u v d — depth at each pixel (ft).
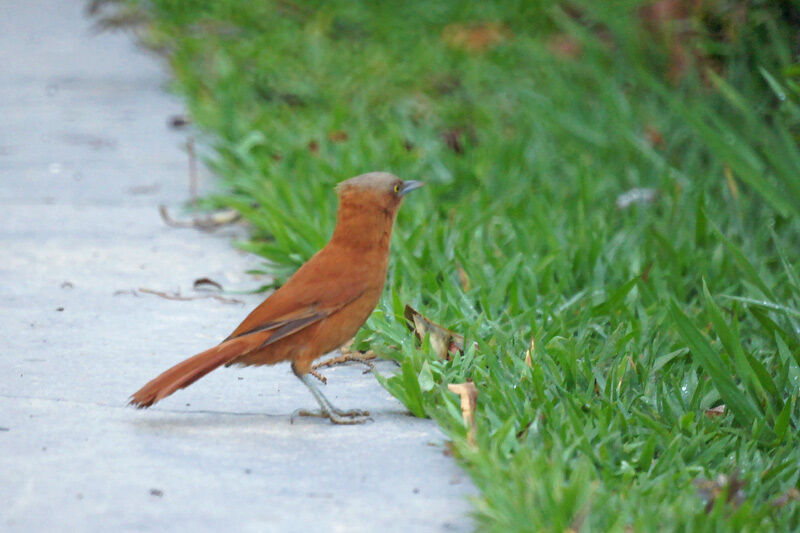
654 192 44.01
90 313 34.58
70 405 26.91
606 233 39.34
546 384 27.04
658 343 29.99
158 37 81.87
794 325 30.53
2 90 70.08
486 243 38.45
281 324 25.34
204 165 53.93
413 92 60.80
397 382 27.58
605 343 29.40
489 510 20.52
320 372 30.40
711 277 35.58
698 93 48.44
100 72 75.61
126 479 22.57
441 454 24.54
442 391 26.18
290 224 39.91
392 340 30.66
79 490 21.98
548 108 52.95
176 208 47.09
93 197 48.49
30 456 23.66
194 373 24.43
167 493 21.97
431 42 71.72
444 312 32.07
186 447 24.52
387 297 34.30
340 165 48.06
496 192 45.37
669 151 47.78
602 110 52.70
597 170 47.21
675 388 27.07
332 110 58.65
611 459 23.72
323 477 23.08
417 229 37.40
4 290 36.58
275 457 24.12
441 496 22.29
